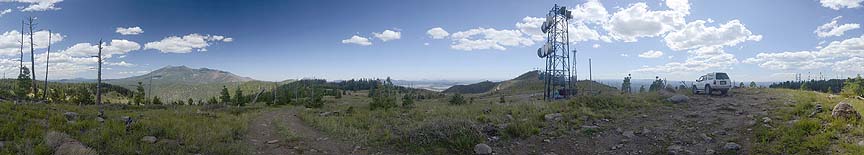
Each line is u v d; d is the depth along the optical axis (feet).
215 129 55.52
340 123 65.87
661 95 88.84
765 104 68.39
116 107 120.16
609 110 67.97
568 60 139.54
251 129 61.57
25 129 43.73
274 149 45.29
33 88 176.24
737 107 66.69
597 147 44.50
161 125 52.65
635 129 52.21
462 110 76.48
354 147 45.62
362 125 62.03
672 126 53.11
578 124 54.80
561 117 59.62
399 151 43.04
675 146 42.06
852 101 66.08
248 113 103.45
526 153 42.37
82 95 180.45
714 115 59.47
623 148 43.47
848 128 39.63
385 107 108.99
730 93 97.96
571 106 72.54
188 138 45.19
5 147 35.42
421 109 87.25
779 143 38.14
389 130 53.42
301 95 285.43
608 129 52.80
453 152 41.78
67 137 39.32
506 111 70.08
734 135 44.83
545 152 42.73
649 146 43.62
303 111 109.50
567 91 133.08
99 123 53.42
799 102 65.51
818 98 72.54
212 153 39.37
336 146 46.50
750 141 41.24
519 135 48.98
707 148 40.78
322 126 61.82
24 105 68.80
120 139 40.98
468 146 42.83
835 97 77.92
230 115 90.33
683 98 79.15
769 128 44.88
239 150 41.88
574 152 42.80
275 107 160.04
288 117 89.20
